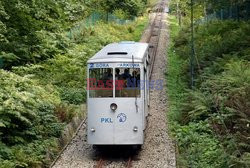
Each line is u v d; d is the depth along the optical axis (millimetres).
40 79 20984
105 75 14414
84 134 16766
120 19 53250
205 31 32750
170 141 15688
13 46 21375
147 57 16969
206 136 14828
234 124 14273
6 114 13539
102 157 14422
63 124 16188
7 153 12297
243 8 30719
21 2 20578
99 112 14367
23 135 14000
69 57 24844
